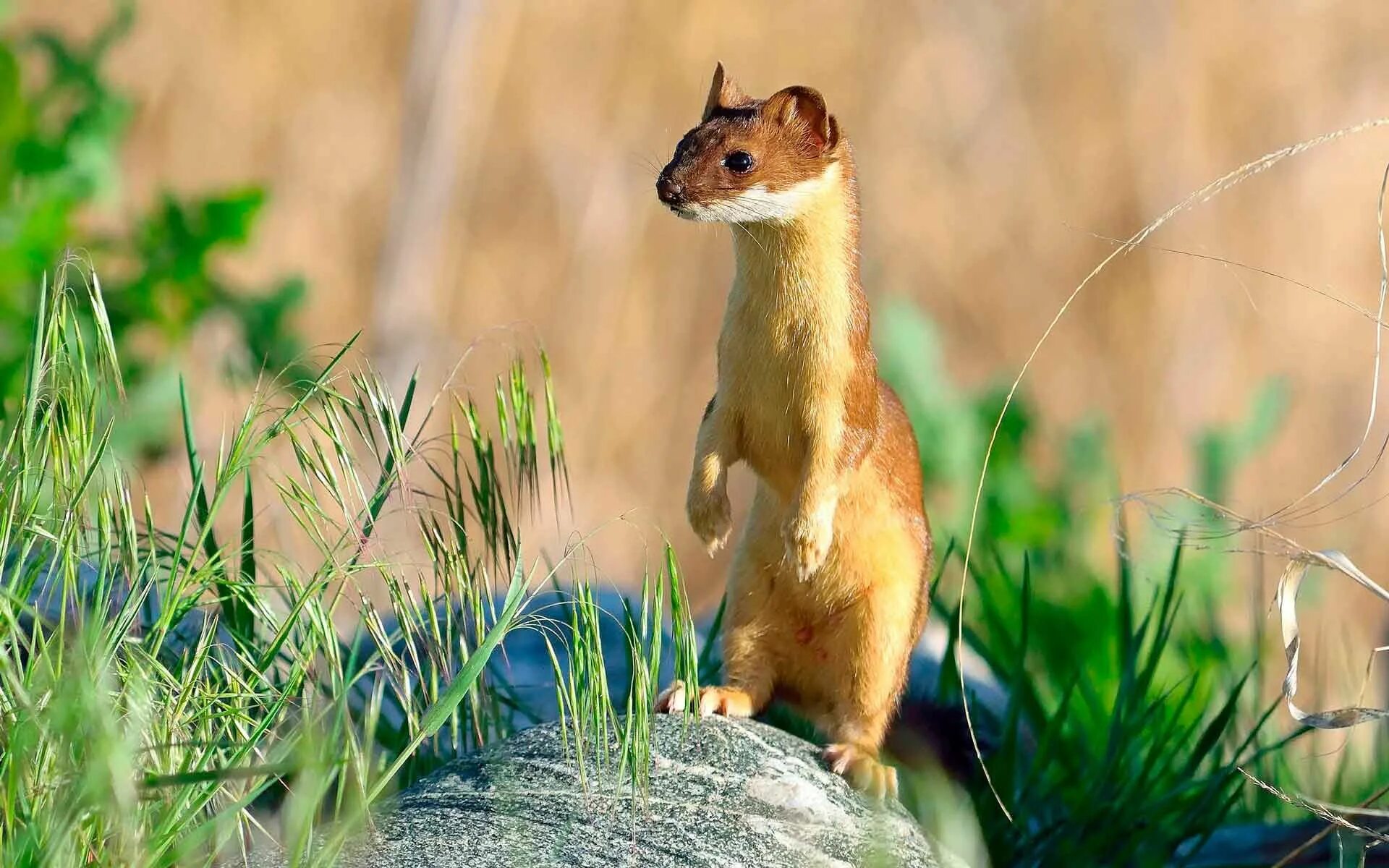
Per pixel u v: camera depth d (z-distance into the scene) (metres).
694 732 6.52
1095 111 21.30
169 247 10.26
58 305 5.78
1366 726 11.65
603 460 18.75
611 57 20.45
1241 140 21.27
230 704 5.95
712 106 8.14
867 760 6.65
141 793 4.68
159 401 9.67
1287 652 6.68
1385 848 7.48
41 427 5.61
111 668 5.33
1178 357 20.08
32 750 5.02
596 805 5.85
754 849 5.79
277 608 7.44
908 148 21.08
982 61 21.36
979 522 11.27
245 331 10.33
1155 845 7.52
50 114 10.62
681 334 19.39
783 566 7.43
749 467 7.61
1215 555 11.48
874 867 5.87
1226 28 21.55
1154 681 9.75
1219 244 20.72
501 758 6.21
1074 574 10.80
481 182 19.80
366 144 19.78
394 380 16.89
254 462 7.20
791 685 7.65
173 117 19.39
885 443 7.48
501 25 20.08
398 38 20.17
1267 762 9.31
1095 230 20.81
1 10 10.56
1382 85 21.34
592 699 5.71
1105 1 21.53
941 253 20.62
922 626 7.68
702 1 20.78
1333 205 20.94
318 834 5.62
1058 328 20.39
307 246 19.19
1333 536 17.42
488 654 5.57
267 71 19.77
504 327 7.84
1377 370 6.77
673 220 19.70
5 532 5.36
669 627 9.54
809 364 7.20
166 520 10.98
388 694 7.68
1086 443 12.55
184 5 19.66
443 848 5.52
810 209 7.21
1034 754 8.45
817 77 21.06
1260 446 12.87
